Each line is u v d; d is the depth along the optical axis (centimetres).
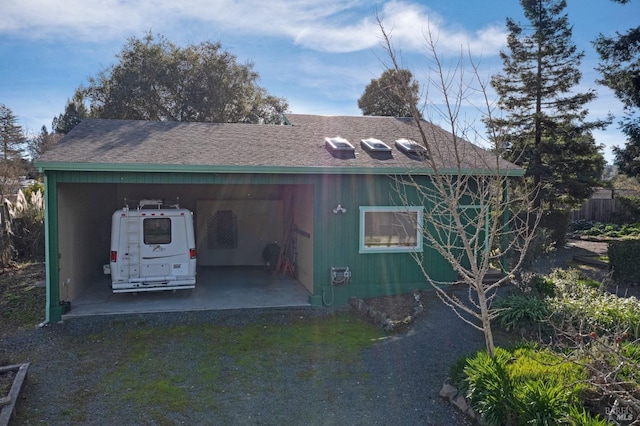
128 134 1077
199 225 1443
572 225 2388
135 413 522
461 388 532
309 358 689
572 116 1780
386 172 962
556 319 725
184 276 1003
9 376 599
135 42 2638
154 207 1051
